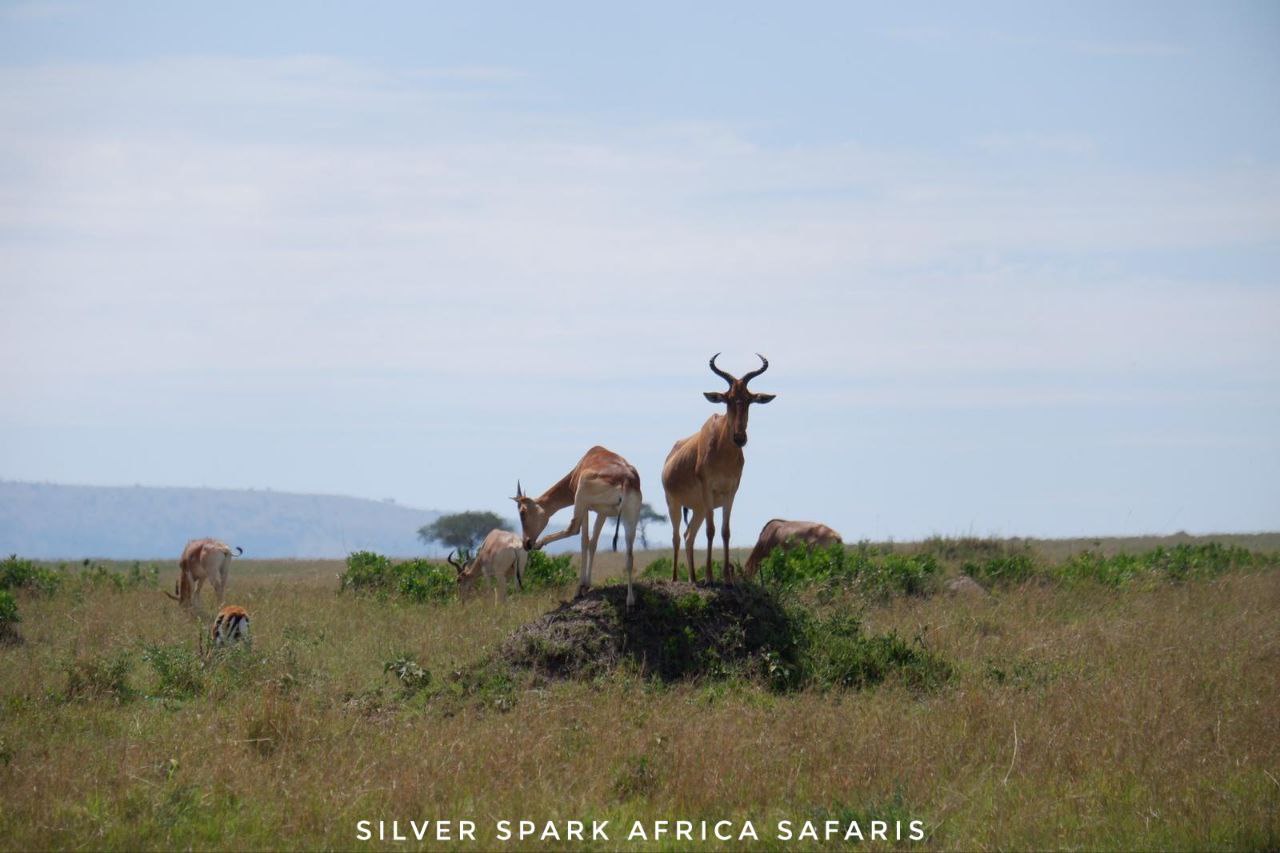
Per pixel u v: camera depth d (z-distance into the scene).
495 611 72.50
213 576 79.81
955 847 32.53
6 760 39.69
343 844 32.78
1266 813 33.75
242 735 41.12
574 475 60.00
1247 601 74.19
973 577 87.38
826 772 37.91
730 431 56.12
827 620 56.84
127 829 33.25
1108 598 77.75
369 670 54.84
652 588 55.00
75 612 76.19
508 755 38.53
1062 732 41.16
